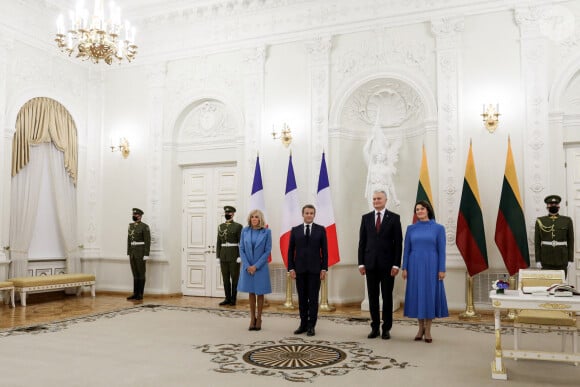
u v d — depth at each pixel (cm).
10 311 834
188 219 1089
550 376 438
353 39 941
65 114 1079
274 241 962
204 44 1059
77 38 660
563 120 809
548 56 813
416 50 896
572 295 433
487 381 422
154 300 989
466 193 800
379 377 432
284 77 984
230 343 571
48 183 1057
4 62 944
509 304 430
